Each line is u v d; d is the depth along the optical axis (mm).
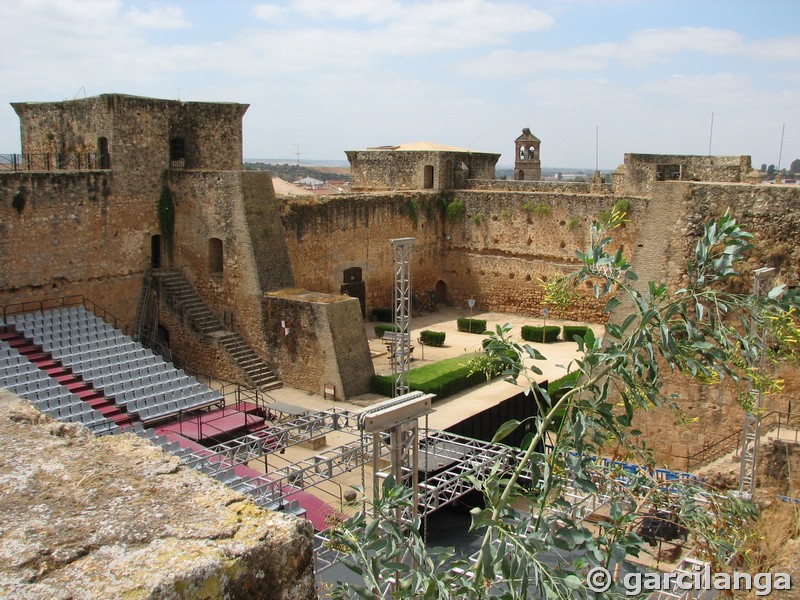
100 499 5121
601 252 9461
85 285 35094
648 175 46281
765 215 21781
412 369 36281
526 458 8953
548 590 7598
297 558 4879
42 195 33094
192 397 30391
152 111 37094
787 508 17016
